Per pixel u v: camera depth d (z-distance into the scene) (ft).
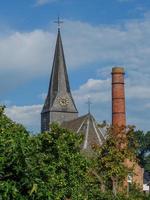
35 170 37.76
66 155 90.22
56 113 466.70
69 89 474.49
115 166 120.98
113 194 112.98
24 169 36.91
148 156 510.58
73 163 92.12
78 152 96.07
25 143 39.37
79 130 302.25
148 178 485.56
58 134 92.43
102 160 121.70
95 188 105.19
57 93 470.39
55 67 474.90
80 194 90.79
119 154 122.01
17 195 36.24
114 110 267.39
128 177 127.85
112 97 269.23
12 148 37.01
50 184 40.34
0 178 36.40
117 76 268.41
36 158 39.86
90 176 105.50
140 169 273.75
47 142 88.89
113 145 124.36
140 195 134.00
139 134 510.58
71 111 468.75
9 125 53.21
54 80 473.67
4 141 37.78
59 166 88.74
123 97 268.21
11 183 36.09
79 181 95.71
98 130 293.43
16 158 36.76
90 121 301.84
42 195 37.91
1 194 35.63
